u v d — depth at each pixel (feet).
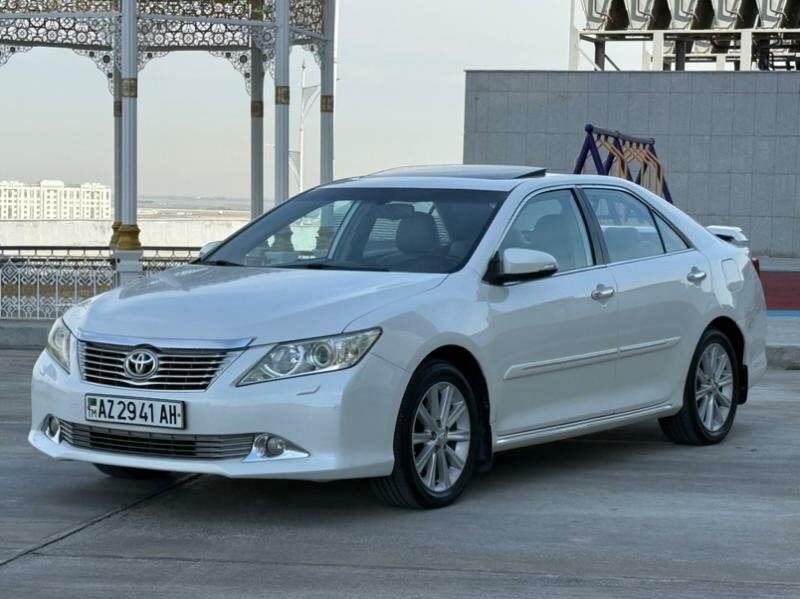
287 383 23.03
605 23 138.10
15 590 19.72
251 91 96.07
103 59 97.45
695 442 31.99
